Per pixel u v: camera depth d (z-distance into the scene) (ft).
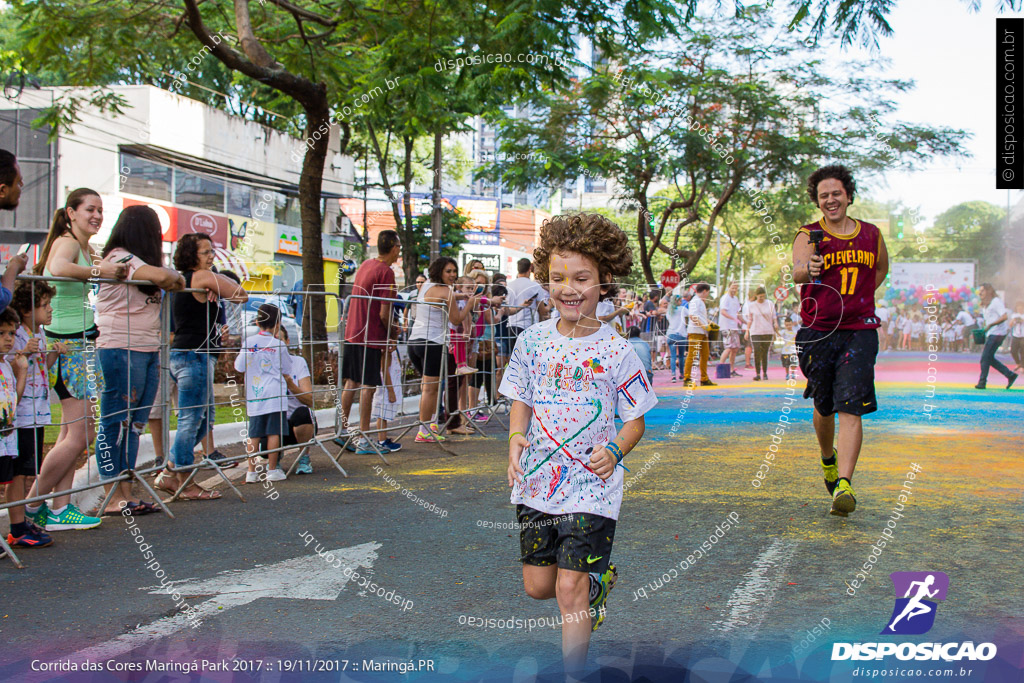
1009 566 12.28
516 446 9.00
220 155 67.92
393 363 25.20
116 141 62.69
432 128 36.04
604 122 50.29
